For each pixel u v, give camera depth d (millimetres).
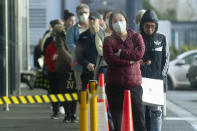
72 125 22172
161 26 67000
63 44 22703
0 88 31062
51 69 24672
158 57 17203
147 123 17312
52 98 12547
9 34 36938
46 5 44750
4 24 30000
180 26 105125
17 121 23625
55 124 22500
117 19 15031
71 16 23359
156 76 17172
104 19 20750
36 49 38438
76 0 40000
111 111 15445
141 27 17234
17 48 36250
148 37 17219
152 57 17172
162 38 17312
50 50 24656
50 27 27703
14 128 21188
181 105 33156
